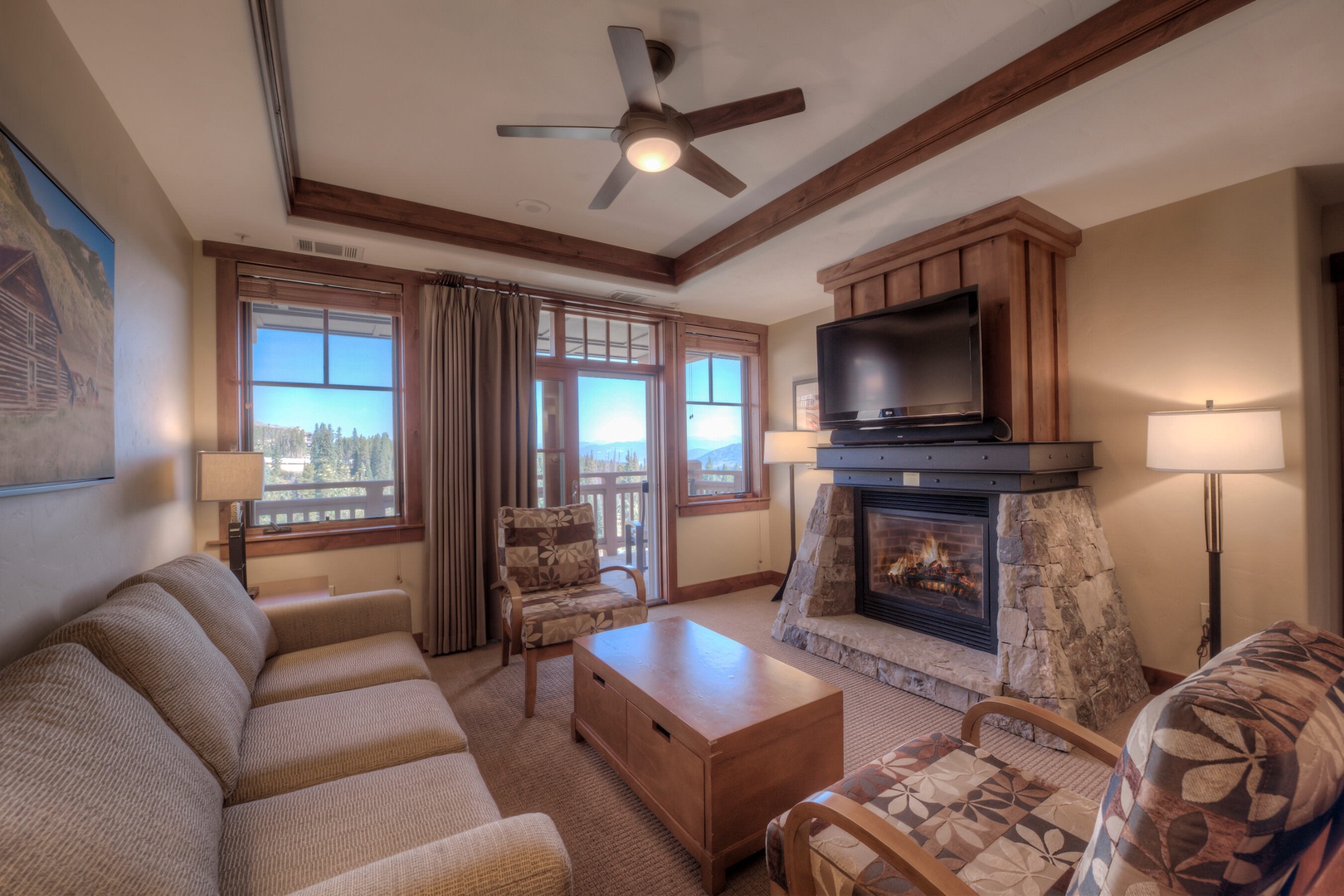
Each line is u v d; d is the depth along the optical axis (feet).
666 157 6.72
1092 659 8.41
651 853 5.82
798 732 5.79
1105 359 9.86
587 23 6.15
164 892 2.67
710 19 6.13
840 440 11.78
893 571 11.32
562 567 11.14
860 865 3.71
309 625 7.47
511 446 12.53
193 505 9.88
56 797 2.56
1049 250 9.98
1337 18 5.22
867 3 5.95
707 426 16.61
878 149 8.57
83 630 3.94
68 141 5.24
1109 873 2.47
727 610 14.52
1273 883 2.26
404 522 11.89
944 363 9.65
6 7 4.26
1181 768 2.25
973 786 4.42
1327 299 8.86
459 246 10.98
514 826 3.19
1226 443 7.38
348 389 11.66
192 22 5.11
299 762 4.70
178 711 4.11
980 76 7.19
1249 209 8.37
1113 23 6.04
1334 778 2.23
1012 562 8.55
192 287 9.97
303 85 7.07
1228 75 6.03
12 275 3.96
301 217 9.62
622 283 13.03
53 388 4.57
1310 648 2.82
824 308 15.51
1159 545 9.24
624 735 6.66
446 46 6.45
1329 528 8.81
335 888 2.74
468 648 11.84
